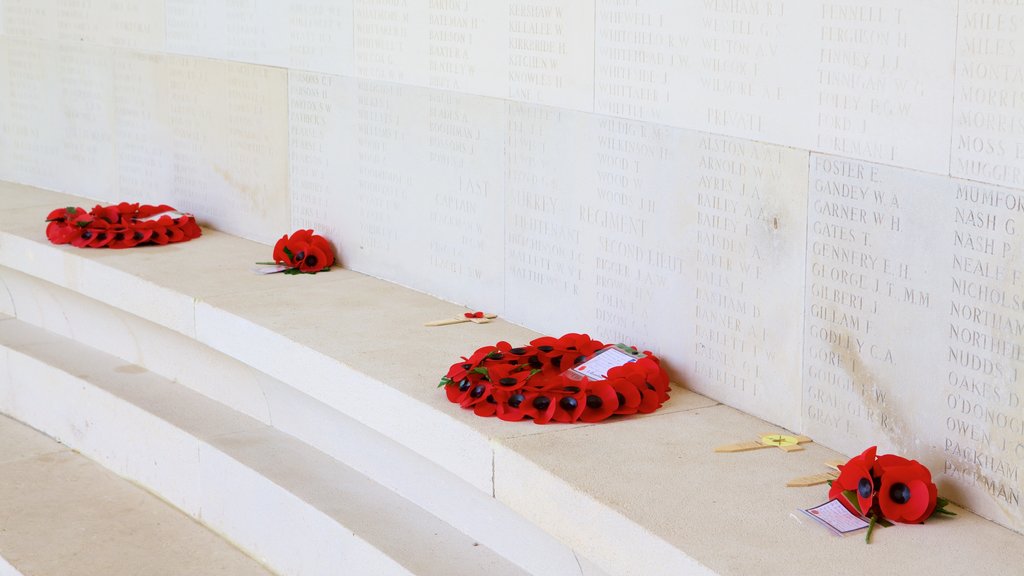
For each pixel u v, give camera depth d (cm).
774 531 298
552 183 438
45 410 582
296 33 552
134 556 453
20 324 655
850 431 343
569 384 380
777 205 356
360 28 516
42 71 729
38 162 750
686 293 393
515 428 364
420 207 504
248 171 600
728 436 360
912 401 324
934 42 305
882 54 319
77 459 552
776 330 363
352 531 395
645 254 405
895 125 318
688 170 384
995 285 297
